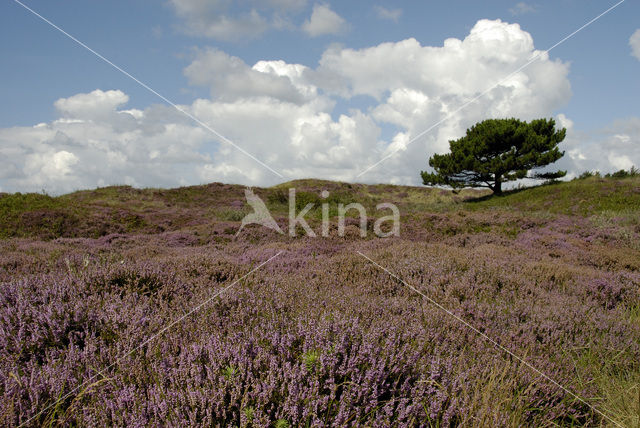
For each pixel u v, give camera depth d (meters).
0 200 15.37
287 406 1.85
